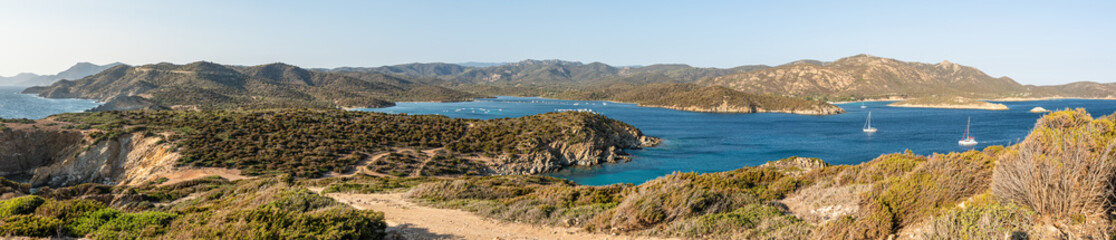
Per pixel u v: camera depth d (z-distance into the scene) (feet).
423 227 49.98
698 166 269.85
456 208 65.26
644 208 46.09
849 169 63.72
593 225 46.44
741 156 304.91
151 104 607.37
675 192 49.93
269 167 199.72
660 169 261.03
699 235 40.04
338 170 207.00
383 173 210.59
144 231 38.99
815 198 51.49
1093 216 25.93
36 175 200.34
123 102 602.85
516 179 159.12
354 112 324.19
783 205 51.80
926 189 33.71
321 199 65.46
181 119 257.75
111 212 42.70
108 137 215.72
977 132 455.22
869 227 32.99
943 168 37.24
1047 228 26.43
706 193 50.37
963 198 33.78
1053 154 28.07
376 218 44.27
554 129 286.66
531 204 62.54
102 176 204.64
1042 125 30.37
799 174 80.74
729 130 493.77
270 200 67.82
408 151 244.83
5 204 42.75
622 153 310.65
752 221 41.93
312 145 234.38
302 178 189.37
